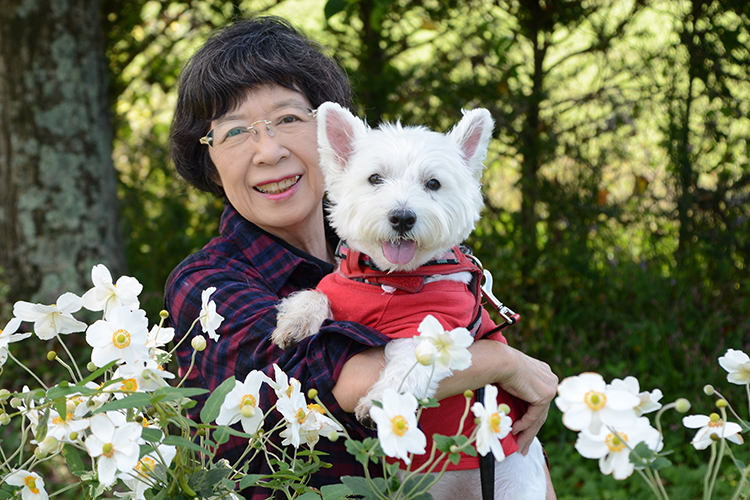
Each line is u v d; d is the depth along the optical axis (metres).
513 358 1.93
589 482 4.41
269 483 1.37
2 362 1.36
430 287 2.00
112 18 7.00
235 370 1.90
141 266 6.80
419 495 1.17
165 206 7.07
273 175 2.20
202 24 6.94
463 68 6.03
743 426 1.26
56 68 5.89
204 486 1.23
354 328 1.78
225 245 2.23
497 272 5.52
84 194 5.96
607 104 5.89
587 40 6.02
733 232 5.73
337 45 6.17
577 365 5.09
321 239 2.52
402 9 6.02
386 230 2.01
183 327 2.04
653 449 1.11
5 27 5.84
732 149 5.74
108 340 1.32
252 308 1.96
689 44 5.68
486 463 1.85
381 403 1.24
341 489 1.22
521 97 5.84
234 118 2.21
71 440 1.20
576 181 5.85
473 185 2.34
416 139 2.25
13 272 5.84
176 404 1.30
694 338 5.29
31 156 5.85
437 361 1.26
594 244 5.80
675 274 5.66
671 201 5.84
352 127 2.29
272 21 2.40
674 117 5.74
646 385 4.97
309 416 1.40
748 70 5.68
